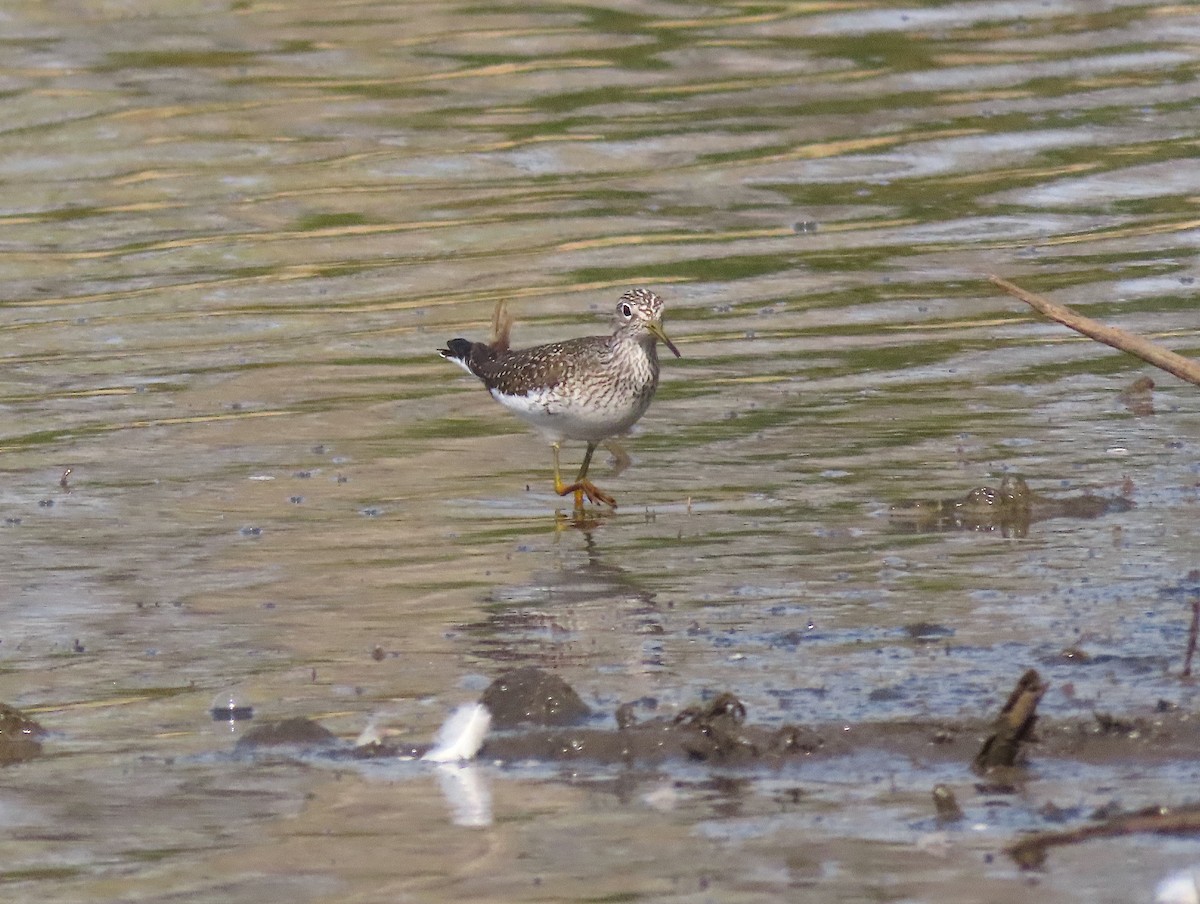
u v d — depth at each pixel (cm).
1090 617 1035
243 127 2398
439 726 926
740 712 907
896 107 2394
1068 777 822
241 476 1418
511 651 1038
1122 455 1376
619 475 1400
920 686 938
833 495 1320
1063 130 2283
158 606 1141
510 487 1394
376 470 1431
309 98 2500
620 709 900
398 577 1187
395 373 1669
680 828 792
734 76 2539
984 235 1961
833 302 1794
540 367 1413
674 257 1942
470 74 2580
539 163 2252
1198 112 2319
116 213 2139
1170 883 712
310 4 2917
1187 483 1305
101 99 2500
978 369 1602
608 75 2561
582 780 852
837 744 866
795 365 1634
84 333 1786
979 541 1202
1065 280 1805
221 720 952
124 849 797
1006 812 789
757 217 2056
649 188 2159
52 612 1135
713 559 1195
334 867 771
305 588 1170
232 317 1825
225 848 793
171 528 1301
